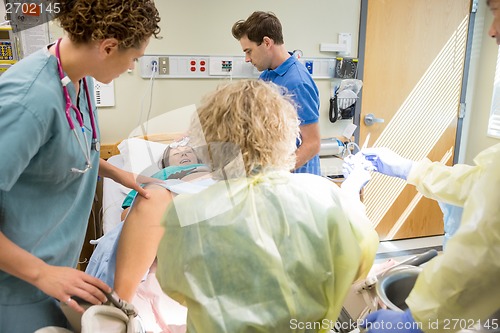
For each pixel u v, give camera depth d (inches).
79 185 39.4
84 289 32.2
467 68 82.6
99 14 31.6
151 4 33.8
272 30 73.0
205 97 31.0
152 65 97.8
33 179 35.3
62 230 40.2
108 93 96.5
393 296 31.6
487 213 24.3
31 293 36.5
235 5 100.3
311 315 27.7
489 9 27.1
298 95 71.2
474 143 76.4
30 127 31.6
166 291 29.4
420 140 105.4
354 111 111.0
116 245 36.1
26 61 34.1
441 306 26.0
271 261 26.9
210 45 101.0
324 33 107.4
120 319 31.5
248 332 26.6
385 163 46.0
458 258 24.9
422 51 101.0
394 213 106.1
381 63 109.1
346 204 30.9
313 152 72.4
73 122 36.4
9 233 35.9
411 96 105.4
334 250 28.1
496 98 71.2
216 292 27.2
